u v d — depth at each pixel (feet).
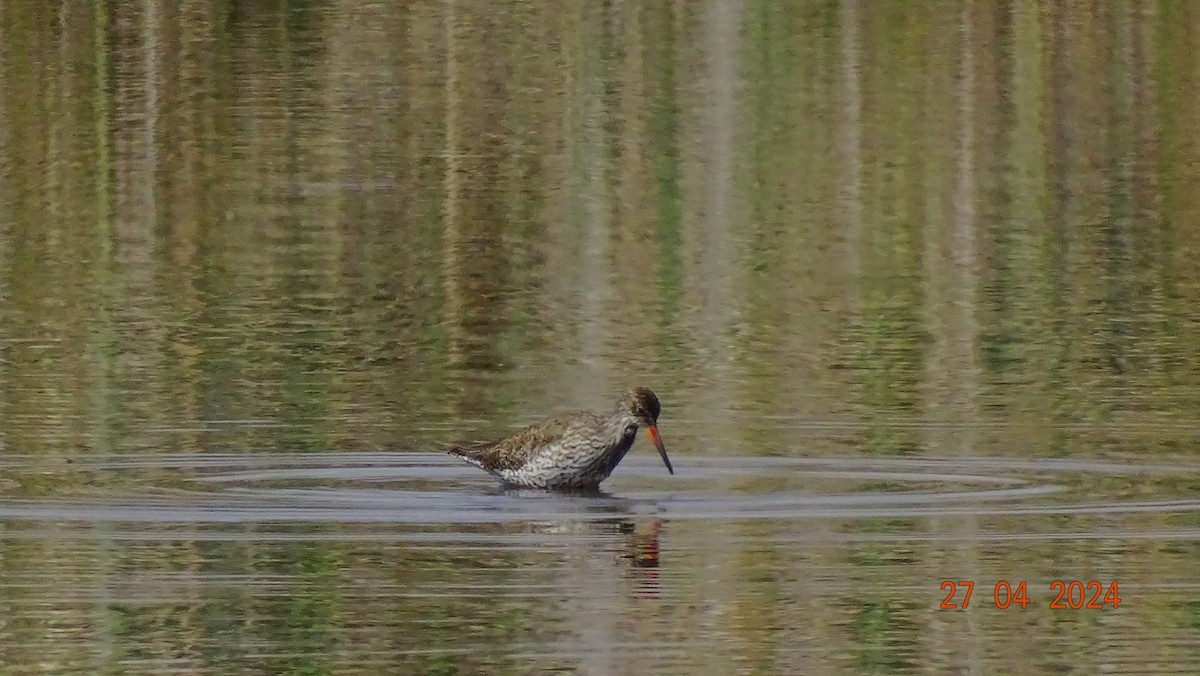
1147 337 69.97
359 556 46.06
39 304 74.13
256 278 78.28
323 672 38.83
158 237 84.23
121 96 103.19
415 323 72.13
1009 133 98.43
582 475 52.31
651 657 39.83
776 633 41.06
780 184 91.56
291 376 64.64
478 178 92.27
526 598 43.14
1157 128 99.09
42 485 51.67
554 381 64.34
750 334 70.64
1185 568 45.03
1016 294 76.64
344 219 86.74
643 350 68.54
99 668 39.11
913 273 79.71
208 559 45.70
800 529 48.39
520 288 77.36
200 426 58.08
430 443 56.85
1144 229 86.07
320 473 53.57
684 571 45.14
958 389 63.10
